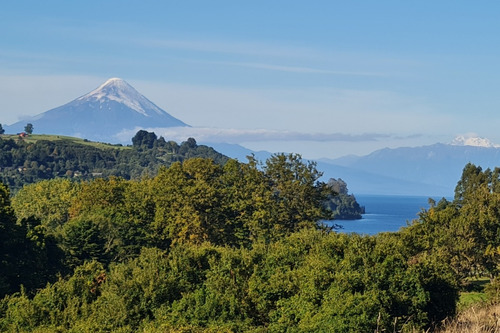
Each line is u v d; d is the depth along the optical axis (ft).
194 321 111.96
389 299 99.76
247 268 128.26
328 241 121.39
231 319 115.34
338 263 112.27
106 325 114.93
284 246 143.64
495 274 240.94
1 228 188.85
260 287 116.78
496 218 247.09
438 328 90.12
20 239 192.34
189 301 117.70
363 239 118.52
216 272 124.36
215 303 115.96
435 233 237.04
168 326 107.04
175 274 127.54
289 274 118.11
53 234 227.61
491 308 97.71
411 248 195.31
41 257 195.62
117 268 132.46
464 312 99.55
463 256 226.79
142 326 114.32
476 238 236.02
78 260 222.28
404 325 91.40
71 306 123.75
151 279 122.31
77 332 110.73
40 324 120.98
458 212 264.72
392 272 106.42
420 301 102.17
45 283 192.75
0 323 123.34
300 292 110.01
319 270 108.17
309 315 100.63
